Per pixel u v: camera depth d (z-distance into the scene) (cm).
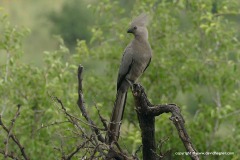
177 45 1639
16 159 990
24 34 1454
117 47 1638
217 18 1667
